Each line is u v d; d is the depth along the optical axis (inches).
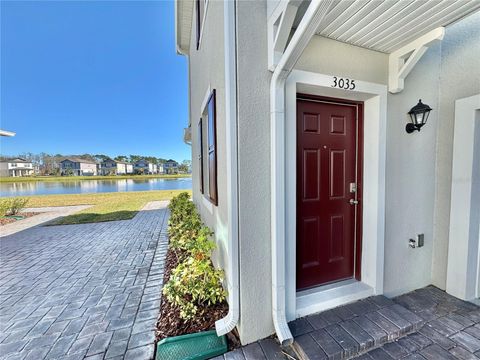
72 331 78.7
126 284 115.4
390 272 91.5
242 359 62.6
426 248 98.7
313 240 89.2
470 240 87.9
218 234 99.6
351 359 61.5
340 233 93.7
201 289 82.7
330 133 89.0
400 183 91.0
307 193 87.0
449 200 93.7
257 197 67.7
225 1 63.0
